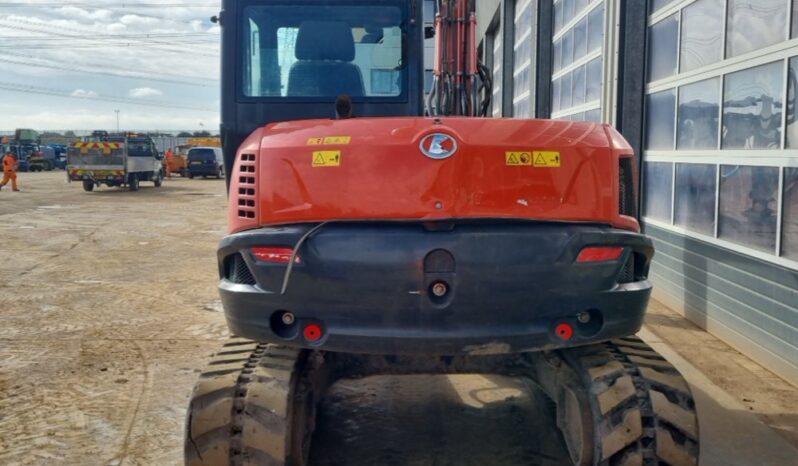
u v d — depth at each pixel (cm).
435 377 597
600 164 355
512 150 346
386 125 358
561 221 347
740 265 627
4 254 1239
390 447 469
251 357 399
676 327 711
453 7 547
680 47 764
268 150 359
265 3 502
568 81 1181
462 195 341
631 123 871
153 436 480
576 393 379
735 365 598
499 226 344
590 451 370
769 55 579
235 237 358
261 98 503
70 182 3212
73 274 1060
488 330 341
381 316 341
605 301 348
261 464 352
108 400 546
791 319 550
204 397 362
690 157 733
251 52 504
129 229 1597
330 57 505
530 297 341
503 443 474
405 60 505
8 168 2747
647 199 862
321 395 416
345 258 339
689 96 739
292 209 348
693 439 352
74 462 441
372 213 342
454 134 346
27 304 866
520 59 1571
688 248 736
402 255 336
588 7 1048
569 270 342
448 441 477
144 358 652
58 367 624
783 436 468
